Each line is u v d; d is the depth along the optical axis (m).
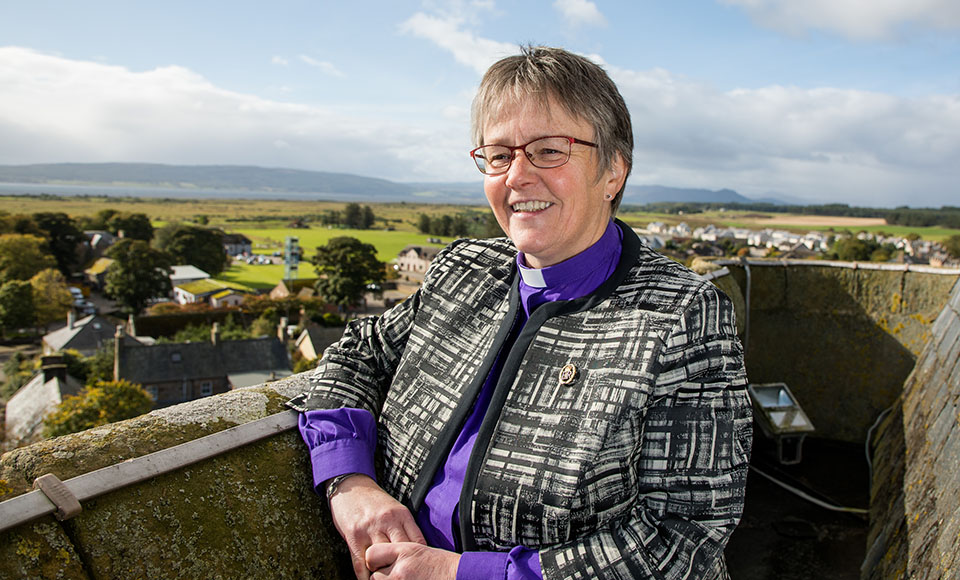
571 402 1.20
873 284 4.26
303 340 46.91
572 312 1.32
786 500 3.57
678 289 1.26
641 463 1.17
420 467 1.39
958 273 3.95
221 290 83.12
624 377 1.17
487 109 1.34
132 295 74.62
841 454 4.12
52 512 1.04
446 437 1.36
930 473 2.12
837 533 3.22
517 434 1.23
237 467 1.31
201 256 101.44
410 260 100.94
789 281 4.41
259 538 1.26
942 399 2.38
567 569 1.10
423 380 1.48
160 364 41.78
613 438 1.15
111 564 1.07
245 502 1.27
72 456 1.15
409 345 1.56
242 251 135.62
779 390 4.10
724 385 1.18
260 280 103.31
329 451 1.40
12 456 1.14
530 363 1.29
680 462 1.15
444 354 1.49
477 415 1.36
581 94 1.27
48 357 40.19
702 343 1.19
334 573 1.39
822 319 4.39
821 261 4.36
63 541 1.03
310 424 1.45
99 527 1.08
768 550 3.11
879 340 4.26
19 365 51.62
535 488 1.16
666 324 1.20
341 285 74.44
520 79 1.28
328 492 1.38
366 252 76.56
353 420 1.46
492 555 1.17
